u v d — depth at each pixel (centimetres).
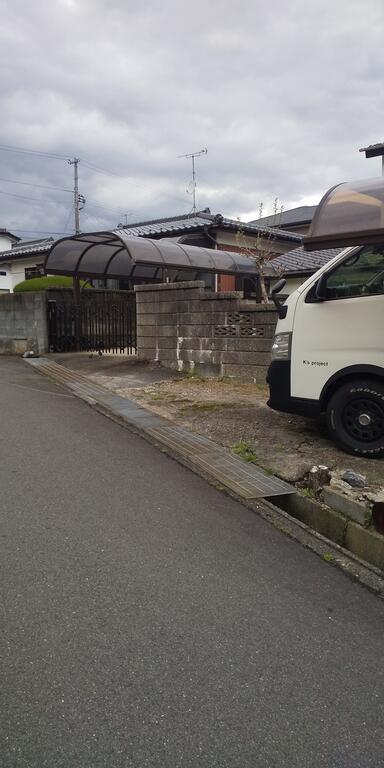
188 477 462
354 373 485
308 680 225
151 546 334
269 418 638
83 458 496
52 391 818
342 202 405
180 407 704
